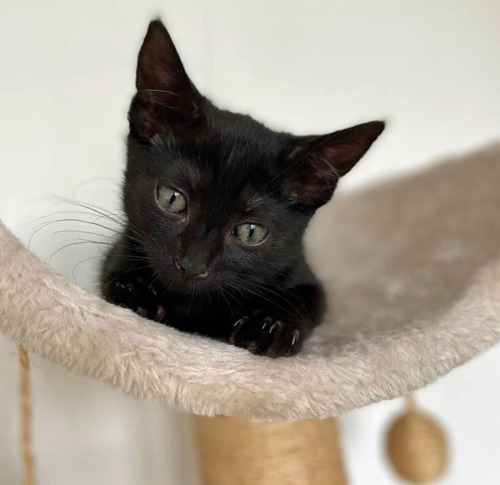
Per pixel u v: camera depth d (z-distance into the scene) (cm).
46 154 46
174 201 34
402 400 51
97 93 47
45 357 29
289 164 35
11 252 30
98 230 47
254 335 32
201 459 39
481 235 44
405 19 52
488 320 33
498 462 54
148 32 33
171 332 30
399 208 49
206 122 35
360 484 53
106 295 34
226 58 49
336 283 46
